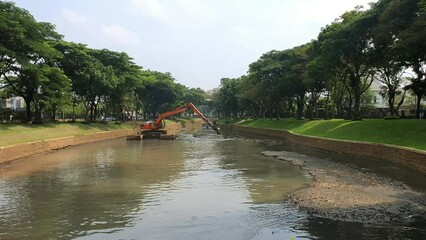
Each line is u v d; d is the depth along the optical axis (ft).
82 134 173.47
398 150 87.25
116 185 69.31
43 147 126.62
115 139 201.57
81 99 227.40
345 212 48.42
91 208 52.85
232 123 383.24
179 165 96.48
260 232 41.68
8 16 133.59
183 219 47.32
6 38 131.95
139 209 52.24
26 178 76.79
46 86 160.97
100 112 306.35
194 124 508.12
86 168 90.99
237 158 111.24
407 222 43.65
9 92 175.11
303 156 113.60
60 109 209.26
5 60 140.77
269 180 73.92
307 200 55.52
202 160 106.93
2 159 97.71
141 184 70.23
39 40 148.66
